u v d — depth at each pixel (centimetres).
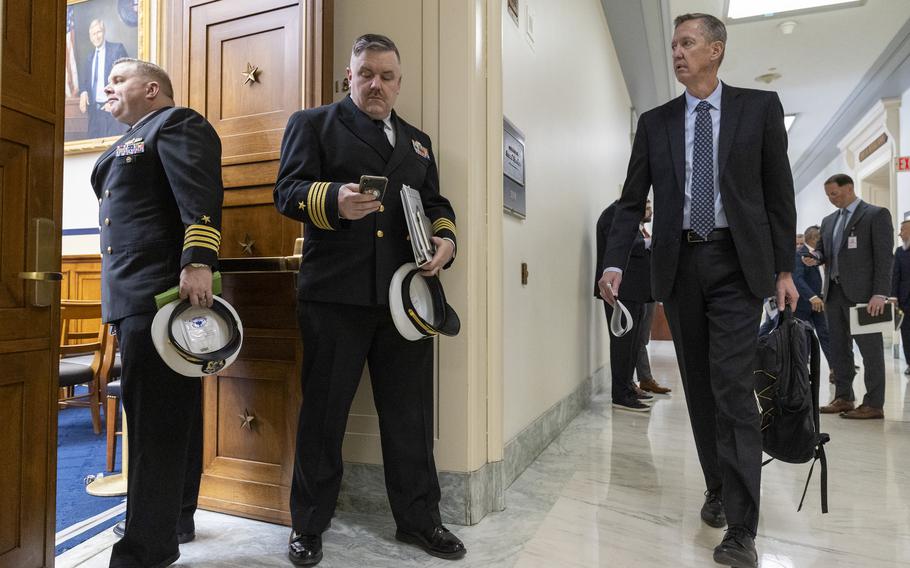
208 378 202
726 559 154
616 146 551
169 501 148
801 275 491
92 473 250
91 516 198
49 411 133
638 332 373
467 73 192
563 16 331
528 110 261
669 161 179
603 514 197
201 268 141
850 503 208
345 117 164
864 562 162
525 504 206
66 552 168
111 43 316
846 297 358
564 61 334
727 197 166
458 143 192
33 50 129
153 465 146
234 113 206
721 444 162
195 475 177
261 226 202
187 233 142
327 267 159
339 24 207
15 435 125
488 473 198
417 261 156
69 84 326
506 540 176
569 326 340
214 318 147
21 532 126
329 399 161
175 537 153
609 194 500
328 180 162
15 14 125
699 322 177
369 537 178
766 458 264
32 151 129
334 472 165
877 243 343
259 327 193
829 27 568
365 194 138
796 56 639
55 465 134
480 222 196
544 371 284
